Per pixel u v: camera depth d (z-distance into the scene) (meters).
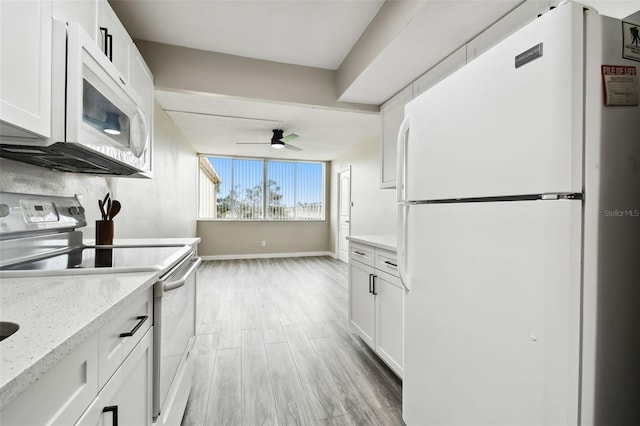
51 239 1.39
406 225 1.37
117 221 2.29
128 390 0.88
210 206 6.56
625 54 0.77
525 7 1.49
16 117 0.82
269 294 3.83
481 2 1.52
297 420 1.56
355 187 5.69
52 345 0.50
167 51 2.40
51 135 0.97
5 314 0.64
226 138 5.04
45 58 0.93
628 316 0.79
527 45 0.80
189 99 3.30
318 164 7.20
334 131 4.62
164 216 3.70
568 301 0.74
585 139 0.74
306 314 3.12
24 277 0.97
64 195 1.60
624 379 0.79
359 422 1.55
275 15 2.05
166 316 1.19
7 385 0.40
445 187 1.11
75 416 0.59
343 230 6.33
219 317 3.02
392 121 2.74
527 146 0.80
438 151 1.15
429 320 1.21
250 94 2.61
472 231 0.99
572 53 0.72
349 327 2.79
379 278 2.08
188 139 5.12
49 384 0.51
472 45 1.82
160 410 1.12
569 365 0.74
